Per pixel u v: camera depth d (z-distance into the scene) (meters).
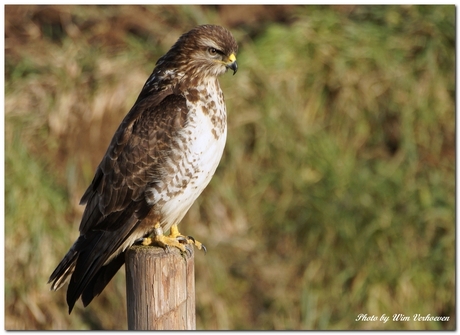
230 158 13.90
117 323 13.20
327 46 14.65
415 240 13.58
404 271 13.38
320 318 13.31
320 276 13.48
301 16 15.09
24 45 14.96
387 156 14.24
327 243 13.55
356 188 13.73
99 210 8.15
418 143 14.32
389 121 14.41
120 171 8.10
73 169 13.73
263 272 13.55
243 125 14.05
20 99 14.15
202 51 8.28
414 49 14.80
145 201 8.09
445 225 13.65
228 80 14.16
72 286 7.81
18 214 13.29
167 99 8.19
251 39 14.94
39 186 13.48
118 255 8.29
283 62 14.45
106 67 14.30
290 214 13.77
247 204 13.84
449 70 14.60
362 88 14.40
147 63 14.42
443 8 14.98
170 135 8.02
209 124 8.15
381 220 13.55
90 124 13.88
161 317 7.03
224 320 13.26
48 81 14.32
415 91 14.45
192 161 8.06
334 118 14.33
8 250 13.19
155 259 7.02
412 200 13.77
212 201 13.71
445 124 14.41
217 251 13.55
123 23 15.19
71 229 13.48
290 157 13.98
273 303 13.41
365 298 13.30
